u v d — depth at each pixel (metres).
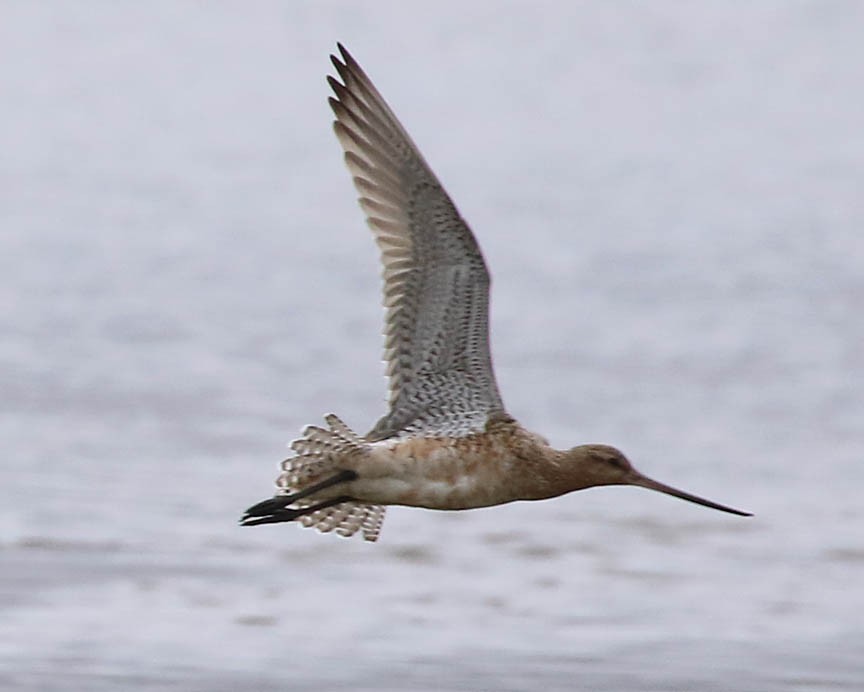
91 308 24.80
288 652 12.62
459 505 9.75
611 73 55.66
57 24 60.88
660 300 26.42
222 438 18.83
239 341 23.30
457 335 9.70
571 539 16.12
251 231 32.12
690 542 16.03
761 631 13.56
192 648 12.74
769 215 34.22
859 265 29.09
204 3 66.38
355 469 9.59
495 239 31.41
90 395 20.17
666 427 20.02
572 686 12.06
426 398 9.78
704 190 37.41
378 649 12.85
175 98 50.06
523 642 13.02
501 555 15.53
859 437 19.75
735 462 18.78
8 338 22.72
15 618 13.27
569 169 40.25
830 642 13.28
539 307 25.88
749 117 48.62
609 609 14.10
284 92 52.09
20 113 46.19
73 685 11.84
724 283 27.62
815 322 24.98
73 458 17.83
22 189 35.59
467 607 13.98
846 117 48.41
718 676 12.31
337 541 15.77
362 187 9.83
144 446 18.39
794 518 16.92
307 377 21.55
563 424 20.14
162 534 15.59
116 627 13.10
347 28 62.38
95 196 35.25
